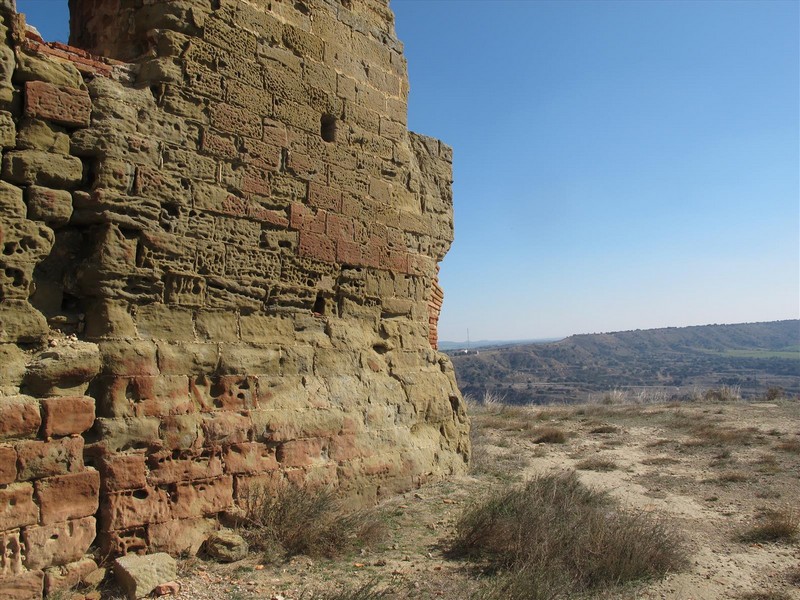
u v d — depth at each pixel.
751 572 6.93
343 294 8.58
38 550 5.12
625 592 6.04
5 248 5.41
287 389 7.48
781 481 11.67
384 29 9.64
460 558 6.61
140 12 6.87
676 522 8.94
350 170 8.70
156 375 6.18
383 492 8.44
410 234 9.90
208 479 6.41
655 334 163.25
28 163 5.58
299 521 6.57
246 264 7.20
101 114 6.05
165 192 6.44
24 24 5.64
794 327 172.25
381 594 5.29
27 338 5.51
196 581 5.52
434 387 10.02
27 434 5.23
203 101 6.86
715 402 27.47
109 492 5.62
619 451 15.21
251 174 7.29
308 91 8.09
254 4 7.49
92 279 5.95
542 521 7.01
